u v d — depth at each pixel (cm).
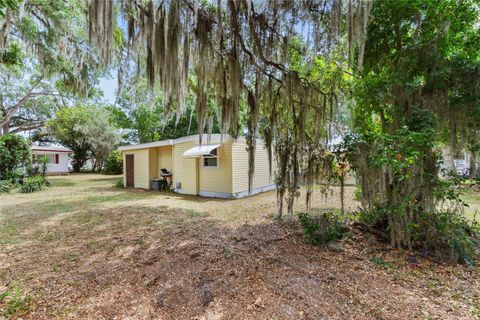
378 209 351
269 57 365
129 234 410
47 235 407
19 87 1229
